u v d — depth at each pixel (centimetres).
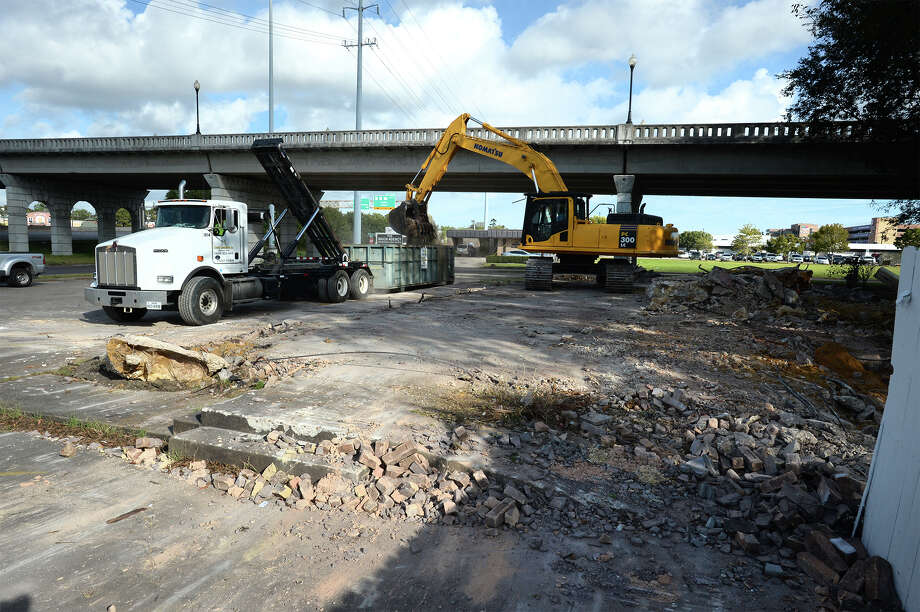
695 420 548
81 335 1029
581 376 714
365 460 441
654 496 407
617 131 2900
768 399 616
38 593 298
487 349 884
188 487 430
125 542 351
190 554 339
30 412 586
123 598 295
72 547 343
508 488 404
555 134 3022
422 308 1416
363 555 340
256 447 464
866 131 1914
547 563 332
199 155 3750
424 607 291
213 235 1186
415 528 371
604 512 385
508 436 495
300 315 1284
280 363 759
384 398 609
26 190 4384
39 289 1903
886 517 297
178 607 289
